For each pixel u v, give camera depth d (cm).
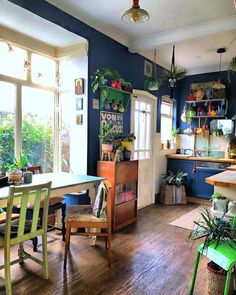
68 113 371
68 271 239
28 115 343
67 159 374
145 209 457
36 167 334
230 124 517
